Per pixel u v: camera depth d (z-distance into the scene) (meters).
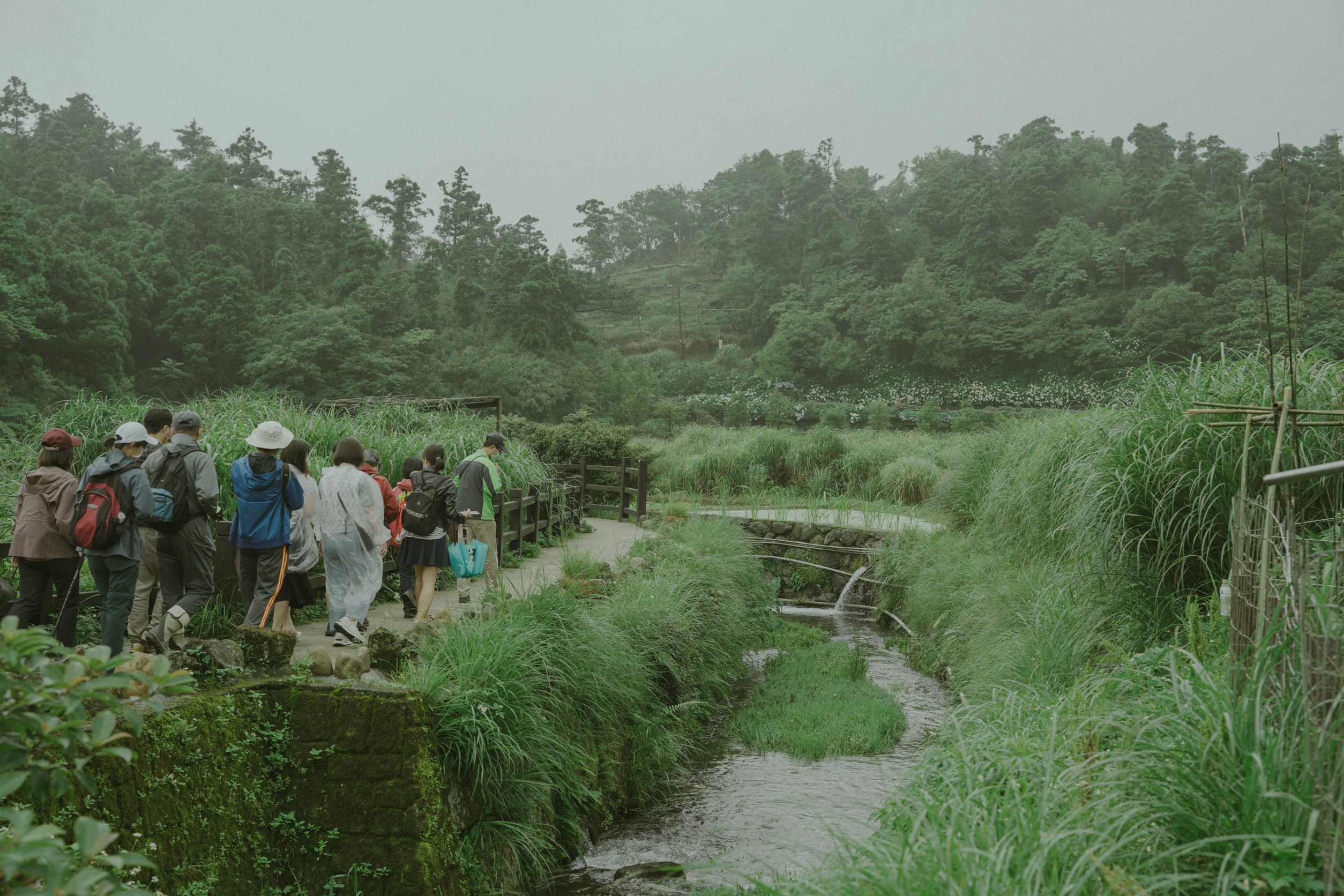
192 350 76.06
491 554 9.23
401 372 80.44
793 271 163.88
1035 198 151.12
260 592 6.49
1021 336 118.88
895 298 128.88
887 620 15.32
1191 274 119.38
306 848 4.89
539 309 102.12
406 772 5.01
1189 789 3.35
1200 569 6.98
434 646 6.20
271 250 106.81
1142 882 2.98
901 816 4.32
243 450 9.14
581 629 7.19
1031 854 3.19
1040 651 7.52
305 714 5.12
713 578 12.05
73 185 100.62
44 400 54.38
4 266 59.03
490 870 5.41
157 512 5.83
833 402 117.31
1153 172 152.38
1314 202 78.38
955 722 5.77
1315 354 7.17
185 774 4.36
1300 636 3.21
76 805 3.71
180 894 4.11
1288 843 2.89
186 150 155.38
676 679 8.98
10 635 2.05
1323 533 5.53
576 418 20.67
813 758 8.50
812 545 18.27
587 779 6.64
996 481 12.02
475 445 13.16
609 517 19.34
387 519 8.41
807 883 3.74
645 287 189.12
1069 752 4.39
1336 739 2.90
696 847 6.46
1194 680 4.20
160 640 5.93
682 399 112.56
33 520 5.45
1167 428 7.03
